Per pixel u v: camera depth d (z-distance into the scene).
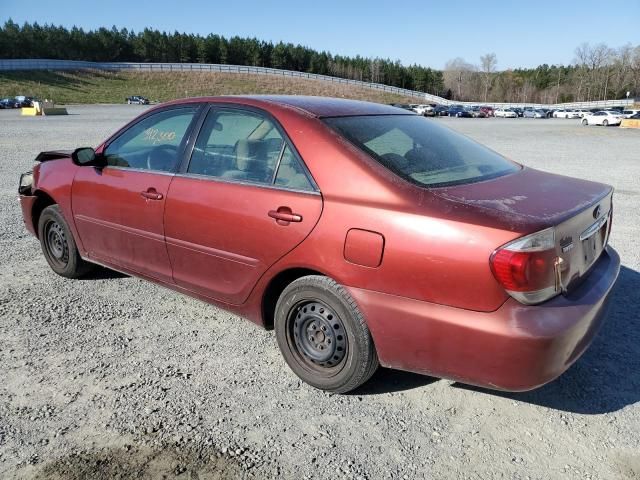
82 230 4.45
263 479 2.44
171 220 3.64
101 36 106.75
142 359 3.47
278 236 3.07
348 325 2.90
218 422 2.84
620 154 17.70
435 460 2.58
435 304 2.60
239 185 3.30
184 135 3.74
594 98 115.12
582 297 2.72
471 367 2.58
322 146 3.03
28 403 2.97
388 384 3.24
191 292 3.75
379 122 3.43
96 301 4.39
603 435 2.78
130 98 64.44
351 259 2.80
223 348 3.64
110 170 4.16
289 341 3.22
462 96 126.69
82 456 2.56
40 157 5.05
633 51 113.31
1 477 2.41
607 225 3.31
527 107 85.75
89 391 3.10
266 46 116.19
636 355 3.56
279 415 2.91
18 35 96.31
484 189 2.90
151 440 2.68
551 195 2.92
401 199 2.71
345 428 2.81
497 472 2.51
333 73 119.56
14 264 5.27
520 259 2.40
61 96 68.56
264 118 3.34
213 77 86.94
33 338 3.73
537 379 2.50
